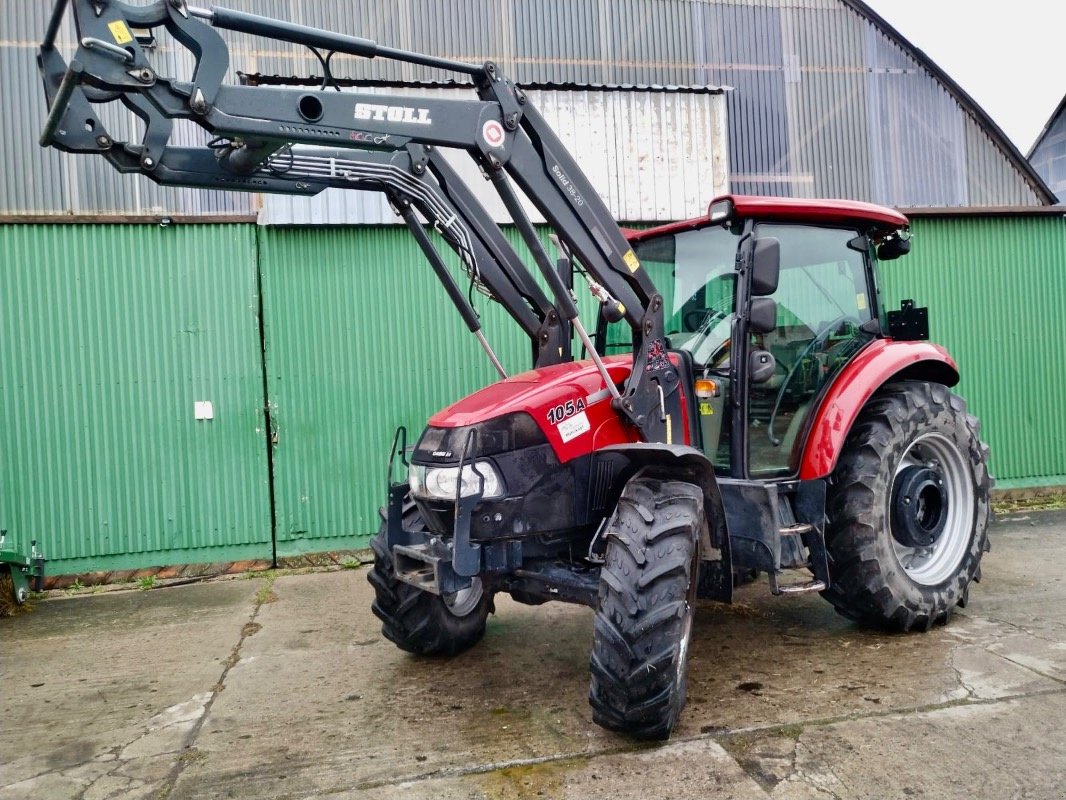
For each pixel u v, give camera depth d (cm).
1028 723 290
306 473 623
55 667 412
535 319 402
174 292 607
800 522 374
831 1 785
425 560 316
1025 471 746
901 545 414
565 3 739
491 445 315
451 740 301
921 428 400
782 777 260
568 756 282
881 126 786
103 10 253
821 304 400
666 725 280
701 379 374
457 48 717
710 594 344
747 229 366
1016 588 472
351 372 631
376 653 412
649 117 688
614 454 341
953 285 734
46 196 621
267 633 458
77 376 595
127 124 636
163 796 269
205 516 610
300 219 616
